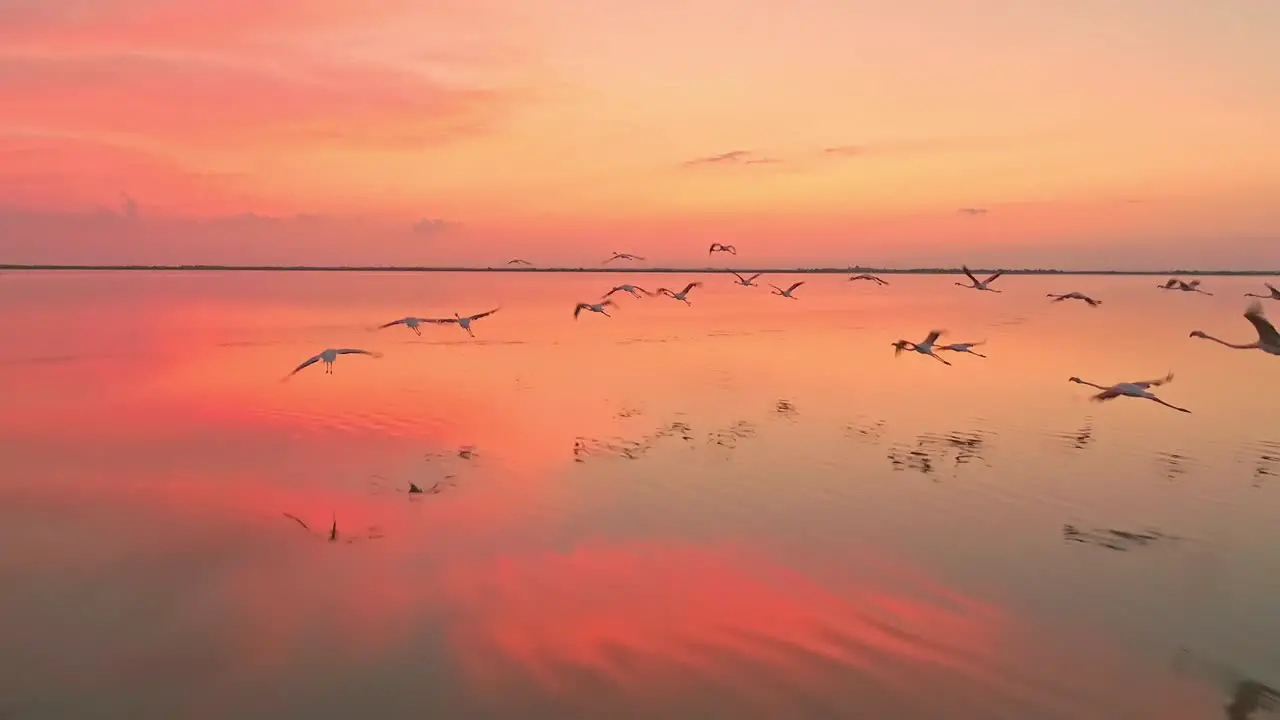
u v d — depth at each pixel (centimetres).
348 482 2920
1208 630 1950
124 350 6144
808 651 1844
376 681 1705
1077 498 2792
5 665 1728
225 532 2445
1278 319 10431
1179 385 4906
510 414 4009
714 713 1611
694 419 3912
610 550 2364
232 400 4300
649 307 12031
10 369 5166
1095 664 1809
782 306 12681
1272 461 3216
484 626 1933
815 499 2781
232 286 18438
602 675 1738
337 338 7112
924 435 3612
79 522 2497
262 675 1716
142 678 1697
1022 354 6338
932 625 1967
